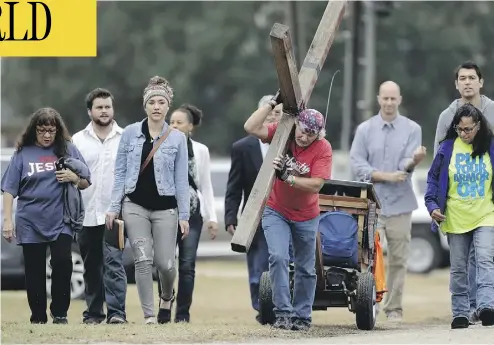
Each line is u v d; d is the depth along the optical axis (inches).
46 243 1241.4
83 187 1256.8
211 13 5876.0
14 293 2048.5
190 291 1391.5
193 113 1438.2
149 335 1073.5
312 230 1147.3
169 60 5885.8
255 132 1123.9
